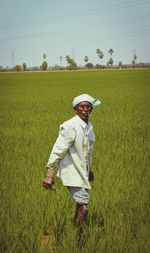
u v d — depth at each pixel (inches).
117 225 223.1
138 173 320.2
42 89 1752.0
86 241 203.6
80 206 217.9
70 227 217.3
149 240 199.2
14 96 1357.0
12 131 572.7
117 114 757.9
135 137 490.0
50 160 214.7
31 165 355.3
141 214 233.8
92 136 221.0
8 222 219.8
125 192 275.3
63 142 212.1
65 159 216.1
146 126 589.9
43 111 854.5
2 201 258.5
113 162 355.6
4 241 206.5
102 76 3058.6
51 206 243.4
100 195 266.4
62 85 2038.6
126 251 192.7
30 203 251.3
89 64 5880.9
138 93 1350.9
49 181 216.8
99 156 382.9
